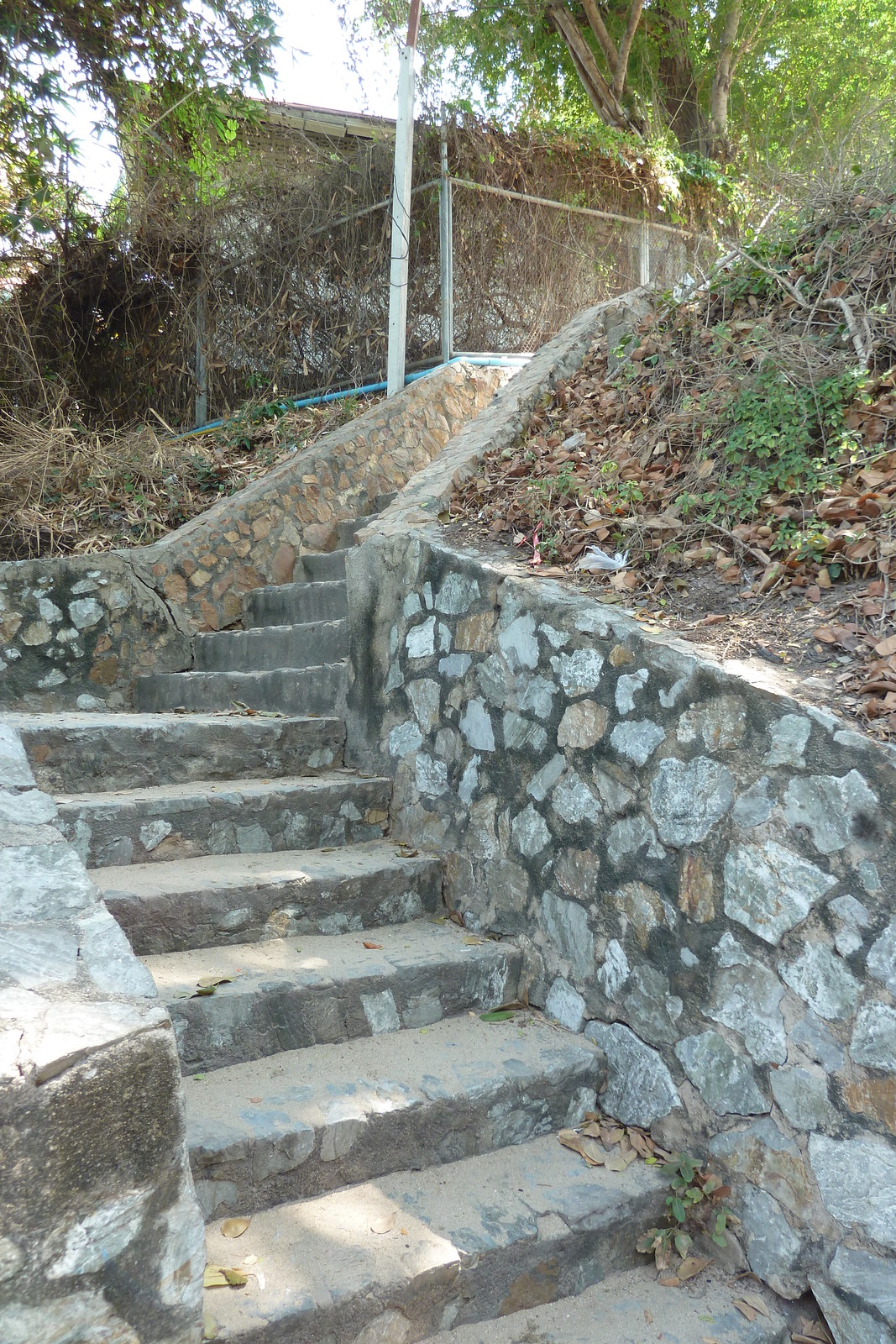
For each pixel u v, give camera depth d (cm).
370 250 694
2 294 809
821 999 213
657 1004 252
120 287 836
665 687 253
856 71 1119
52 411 711
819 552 287
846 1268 206
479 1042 268
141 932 268
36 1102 136
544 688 293
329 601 484
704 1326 214
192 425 813
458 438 480
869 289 359
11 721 350
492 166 686
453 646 335
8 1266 132
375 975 267
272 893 290
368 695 382
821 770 215
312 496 584
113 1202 144
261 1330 179
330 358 727
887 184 394
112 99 828
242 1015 245
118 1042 146
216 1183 207
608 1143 254
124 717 382
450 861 329
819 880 215
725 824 235
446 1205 224
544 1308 220
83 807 299
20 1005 150
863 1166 204
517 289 712
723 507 330
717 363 393
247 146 907
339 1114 224
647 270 788
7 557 566
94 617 522
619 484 371
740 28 1190
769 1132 223
